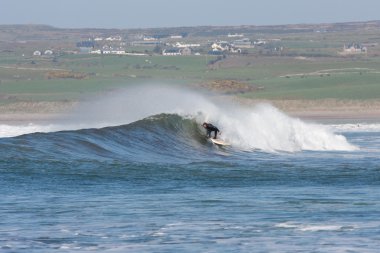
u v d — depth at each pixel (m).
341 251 48.00
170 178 85.31
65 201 66.62
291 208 63.75
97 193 72.06
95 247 49.19
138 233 53.41
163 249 48.72
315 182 83.75
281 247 49.25
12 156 90.75
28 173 81.75
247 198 69.81
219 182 83.12
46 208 62.91
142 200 68.00
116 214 60.62
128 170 90.19
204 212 61.81
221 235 52.84
